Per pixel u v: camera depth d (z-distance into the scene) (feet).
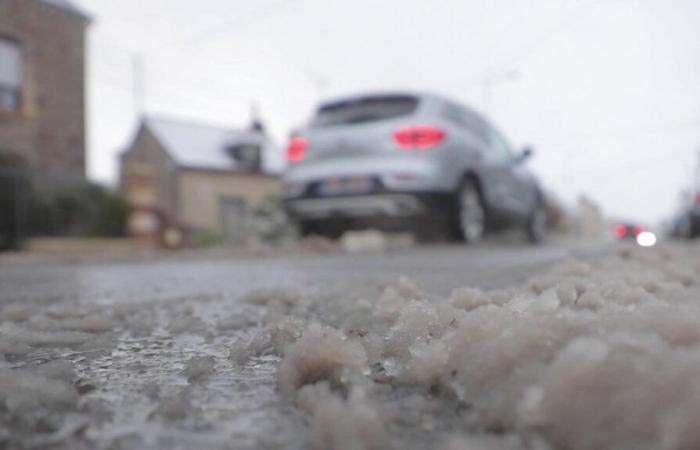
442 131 20.71
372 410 2.33
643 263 9.24
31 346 4.71
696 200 47.83
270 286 9.77
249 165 85.35
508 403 2.34
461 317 3.67
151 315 6.44
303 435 2.52
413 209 20.58
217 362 4.00
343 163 21.13
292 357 3.18
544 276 6.90
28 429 2.63
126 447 2.43
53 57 45.14
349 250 22.75
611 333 2.44
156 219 40.83
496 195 24.58
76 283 11.66
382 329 4.58
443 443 2.31
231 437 2.52
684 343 2.45
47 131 44.55
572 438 1.99
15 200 38.32
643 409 1.85
